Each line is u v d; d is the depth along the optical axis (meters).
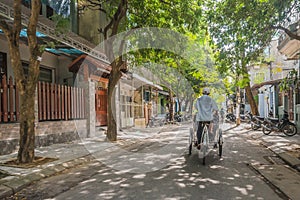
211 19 9.75
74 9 16.58
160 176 6.80
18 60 7.91
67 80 15.39
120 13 12.79
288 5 7.68
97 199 5.21
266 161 8.70
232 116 30.67
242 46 9.46
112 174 7.13
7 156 9.03
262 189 5.78
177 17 12.24
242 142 13.34
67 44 12.04
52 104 12.10
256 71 26.62
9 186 5.92
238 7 8.98
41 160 8.45
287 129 15.16
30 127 8.14
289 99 18.11
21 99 8.08
